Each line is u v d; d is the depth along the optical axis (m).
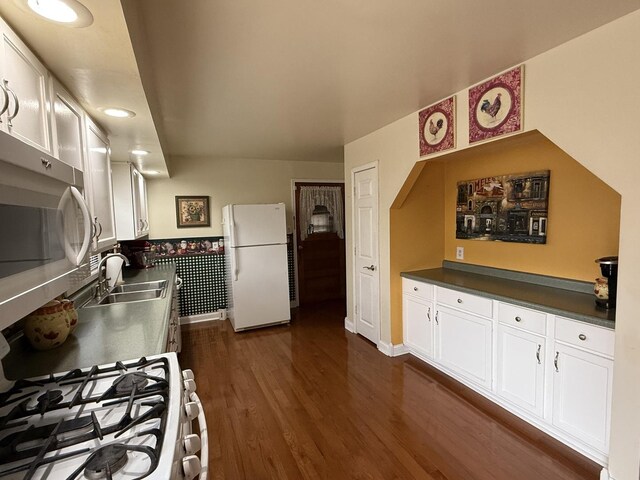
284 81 2.12
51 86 1.33
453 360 2.75
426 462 1.91
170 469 0.76
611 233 2.16
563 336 1.92
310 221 5.34
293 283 5.27
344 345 3.66
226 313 4.78
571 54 1.68
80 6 0.94
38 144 1.21
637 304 1.50
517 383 2.22
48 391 1.09
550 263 2.52
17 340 1.53
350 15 1.44
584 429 1.85
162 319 1.91
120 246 3.96
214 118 2.86
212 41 1.62
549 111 1.80
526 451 1.97
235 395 2.68
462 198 3.25
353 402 2.54
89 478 0.75
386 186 3.24
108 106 1.74
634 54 1.46
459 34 1.61
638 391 1.52
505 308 2.27
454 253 3.39
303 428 2.25
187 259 4.61
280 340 3.87
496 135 2.09
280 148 4.16
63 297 1.96
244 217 4.12
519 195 2.71
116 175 3.15
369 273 3.64
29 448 0.85
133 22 1.24
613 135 1.54
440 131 2.53
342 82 2.16
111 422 0.96
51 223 0.92
